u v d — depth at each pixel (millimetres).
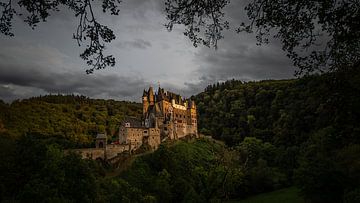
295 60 16281
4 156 65500
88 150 121438
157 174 105688
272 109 195625
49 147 77688
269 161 142250
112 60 15922
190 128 161000
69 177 65062
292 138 155250
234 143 184625
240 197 108750
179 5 16234
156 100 155125
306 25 15508
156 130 138375
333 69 15711
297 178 77812
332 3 14477
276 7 15492
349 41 14875
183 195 95625
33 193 52250
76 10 15148
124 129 133750
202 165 120562
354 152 67438
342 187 68750
